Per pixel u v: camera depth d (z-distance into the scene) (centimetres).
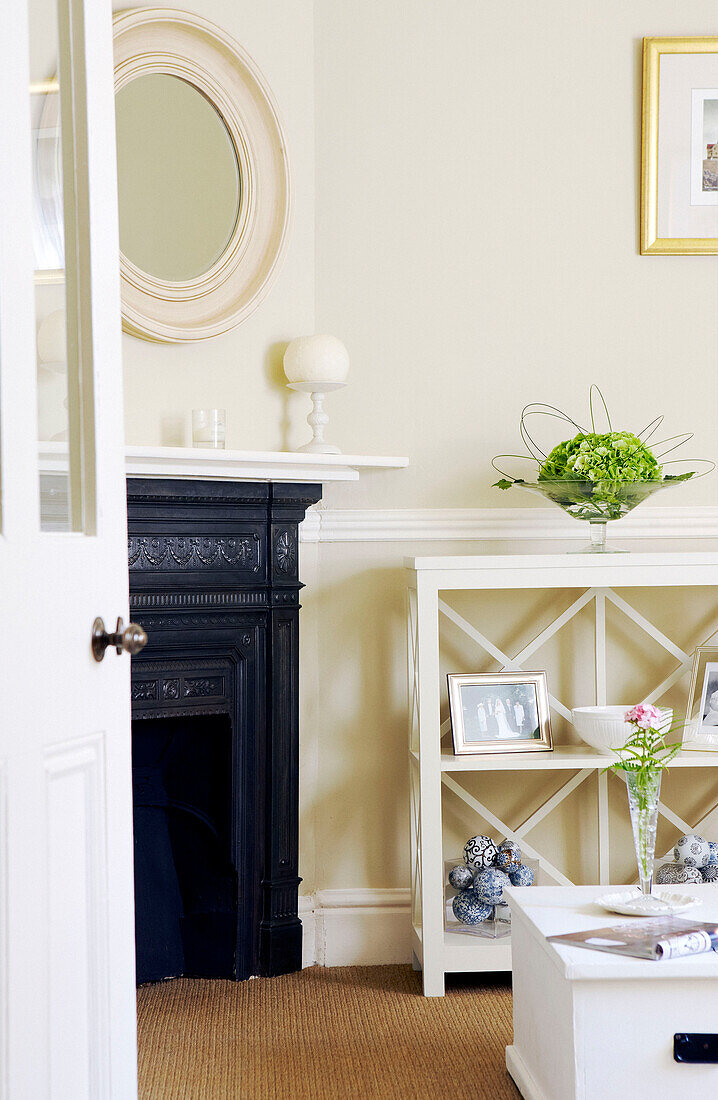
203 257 301
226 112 302
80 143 155
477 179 324
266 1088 231
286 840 304
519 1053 231
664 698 326
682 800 326
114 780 158
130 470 264
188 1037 260
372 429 322
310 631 320
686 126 325
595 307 327
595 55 325
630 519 325
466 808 321
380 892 319
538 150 325
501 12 324
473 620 322
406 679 320
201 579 288
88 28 155
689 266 328
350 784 321
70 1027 145
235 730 297
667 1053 186
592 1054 186
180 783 304
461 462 324
